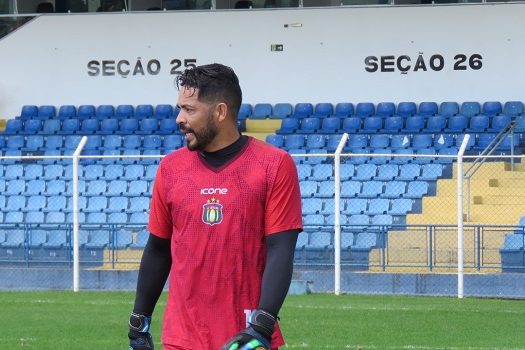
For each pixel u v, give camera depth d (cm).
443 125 3234
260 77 3444
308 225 2394
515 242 2267
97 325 1692
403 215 2672
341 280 2248
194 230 588
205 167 593
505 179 2812
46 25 3553
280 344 588
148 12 3503
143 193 3008
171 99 3503
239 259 585
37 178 3144
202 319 588
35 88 3559
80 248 2491
